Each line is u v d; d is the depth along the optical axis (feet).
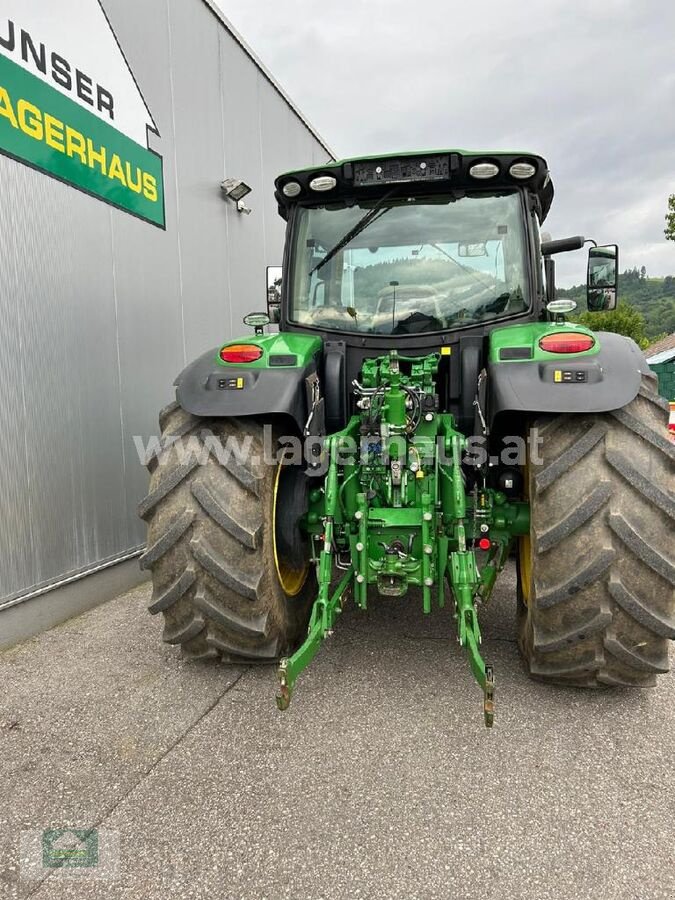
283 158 24.39
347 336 10.53
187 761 7.11
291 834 5.95
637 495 7.38
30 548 11.07
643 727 7.67
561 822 6.06
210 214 18.34
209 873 5.53
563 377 7.61
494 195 10.26
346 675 9.02
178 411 9.08
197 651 8.84
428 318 10.37
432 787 6.59
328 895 5.27
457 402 10.25
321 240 10.80
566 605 7.58
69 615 11.96
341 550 9.05
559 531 7.45
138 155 14.56
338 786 6.63
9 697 8.71
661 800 6.36
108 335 13.42
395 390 8.44
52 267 11.75
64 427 12.01
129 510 13.97
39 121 11.39
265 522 8.41
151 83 15.19
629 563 7.36
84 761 7.16
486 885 5.34
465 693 8.49
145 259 14.89
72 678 9.23
